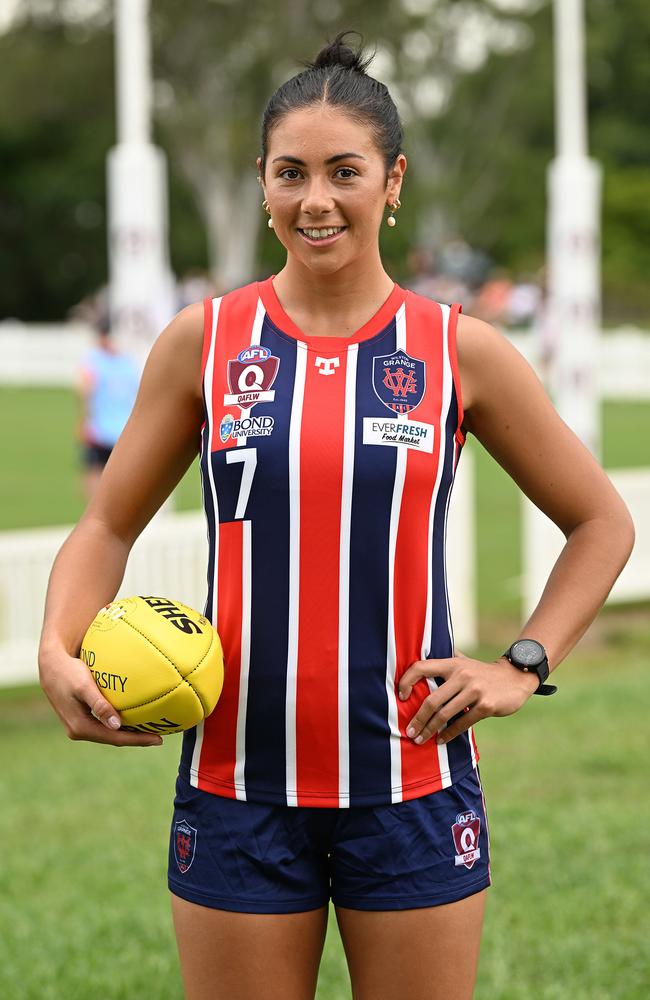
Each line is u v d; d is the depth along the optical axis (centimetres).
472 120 5456
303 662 279
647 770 696
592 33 5588
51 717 857
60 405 2894
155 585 871
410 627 283
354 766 281
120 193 1120
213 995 287
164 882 567
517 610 1093
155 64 4650
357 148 277
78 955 493
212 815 286
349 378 281
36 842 616
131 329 1125
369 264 287
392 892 282
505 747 738
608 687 859
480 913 291
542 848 583
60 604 294
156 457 300
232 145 4709
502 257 5962
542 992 460
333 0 4591
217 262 5016
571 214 1088
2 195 5756
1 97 4866
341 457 275
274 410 279
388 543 278
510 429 294
